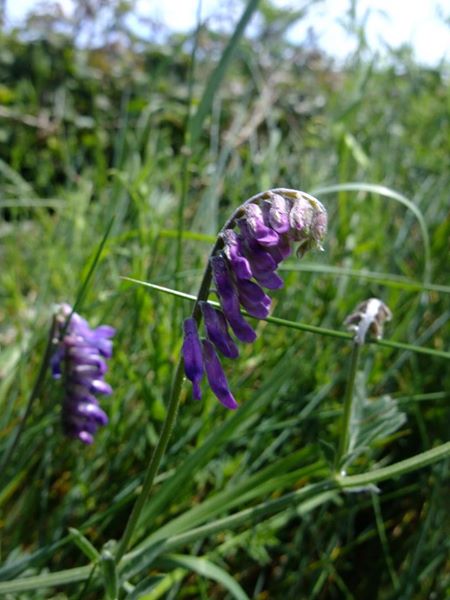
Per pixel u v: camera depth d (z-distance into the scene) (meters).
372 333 0.12
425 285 0.16
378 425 0.13
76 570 0.12
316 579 0.16
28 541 0.16
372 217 0.22
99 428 0.17
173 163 0.27
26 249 0.26
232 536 0.16
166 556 0.13
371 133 0.27
